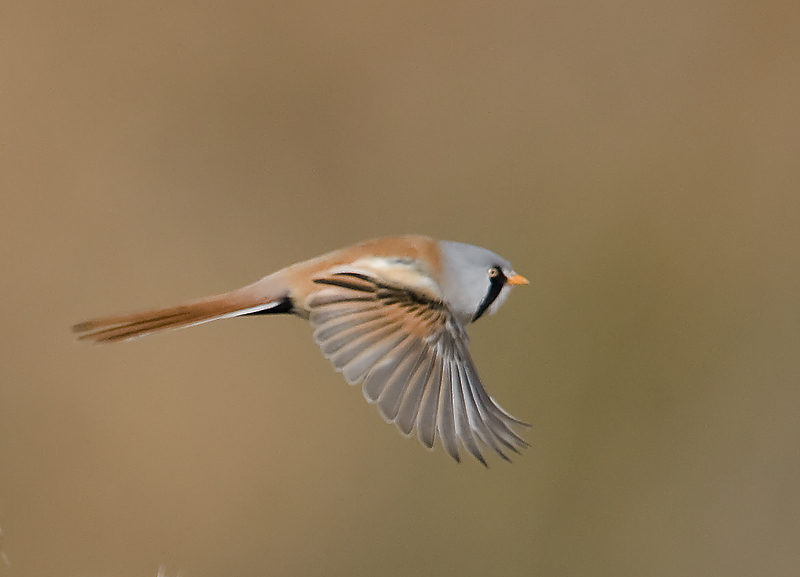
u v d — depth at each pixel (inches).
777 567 224.5
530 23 244.1
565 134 238.8
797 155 237.6
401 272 213.9
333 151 232.4
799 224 231.1
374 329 213.2
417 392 212.8
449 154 233.8
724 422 226.2
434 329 213.5
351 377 212.7
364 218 228.5
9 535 223.6
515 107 240.5
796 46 250.1
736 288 228.1
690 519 225.0
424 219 228.4
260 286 213.6
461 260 214.7
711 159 239.5
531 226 228.5
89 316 226.2
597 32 247.0
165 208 227.8
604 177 235.9
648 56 245.4
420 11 238.4
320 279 213.6
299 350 226.2
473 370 213.5
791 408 226.4
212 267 227.5
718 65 245.8
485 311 215.2
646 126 240.4
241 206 228.1
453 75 239.5
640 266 228.1
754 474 225.6
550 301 227.1
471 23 242.8
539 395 225.8
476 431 212.8
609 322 227.0
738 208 233.9
